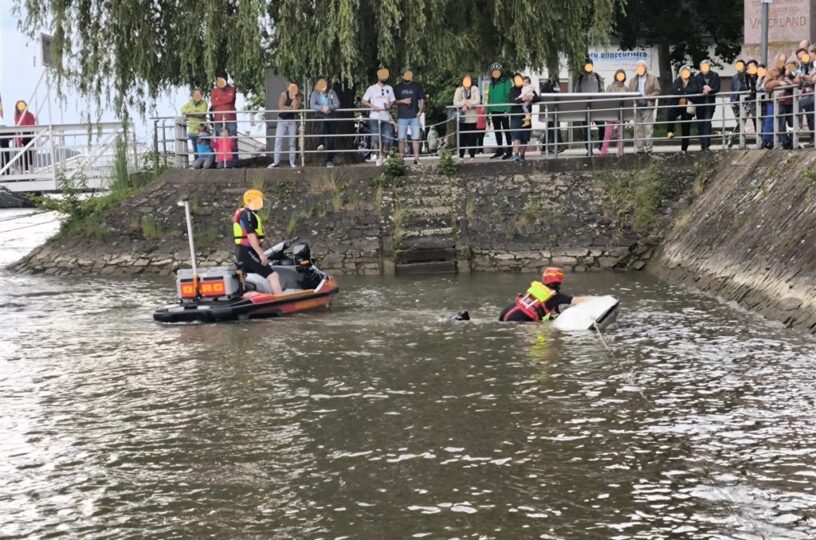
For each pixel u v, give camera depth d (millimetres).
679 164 23266
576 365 12188
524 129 23781
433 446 9266
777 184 17922
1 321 15969
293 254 16953
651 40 37875
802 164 17391
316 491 8250
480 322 15180
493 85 25250
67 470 8875
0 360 13102
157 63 26188
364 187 23609
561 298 15289
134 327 15289
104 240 22750
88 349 13703
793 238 15695
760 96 21531
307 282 16766
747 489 8086
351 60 24375
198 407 10711
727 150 22984
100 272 22031
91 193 25844
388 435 9617
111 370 12445
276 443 9453
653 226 22000
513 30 25719
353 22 24109
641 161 23547
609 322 14680
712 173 22594
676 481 8281
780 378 11320
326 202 23203
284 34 24531
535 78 36281
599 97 24125
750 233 17531
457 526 7504
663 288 18391
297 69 25188
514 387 11242
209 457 9117
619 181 23062
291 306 16109
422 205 23000
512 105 23719
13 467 8977
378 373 12016
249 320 15648
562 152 25922
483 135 26875
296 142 25984
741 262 17094
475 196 23141
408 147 27328
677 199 22500
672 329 14227
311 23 24812
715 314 15320
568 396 10820
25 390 11547
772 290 15312
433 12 25000
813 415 9914
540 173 23641
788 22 24141
